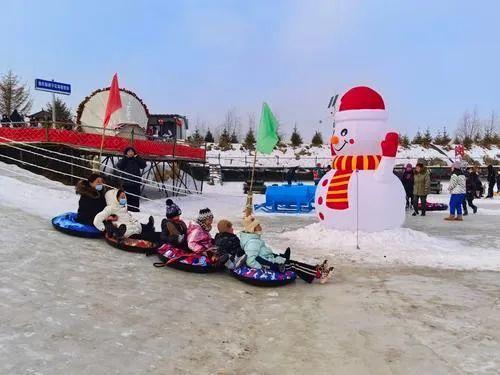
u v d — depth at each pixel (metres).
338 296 6.34
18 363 3.66
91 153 16.92
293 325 5.18
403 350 4.49
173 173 23.45
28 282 5.50
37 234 7.81
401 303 5.98
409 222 14.84
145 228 8.30
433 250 9.62
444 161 44.22
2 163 15.80
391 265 8.34
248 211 9.45
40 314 4.64
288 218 15.66
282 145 49.38
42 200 11.46
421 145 51.91
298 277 7.27
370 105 10.70
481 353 4.43
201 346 4.46
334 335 4.89
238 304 5.90
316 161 42.66
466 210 17.08
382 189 10.45
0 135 16.38
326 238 10.45
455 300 6.13
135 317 4.95
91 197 8.38
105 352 4.06
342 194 10.50
